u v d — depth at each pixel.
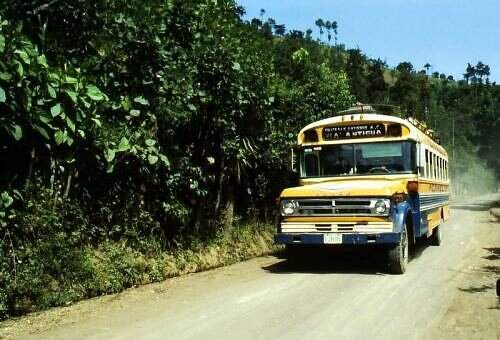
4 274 7.36
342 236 9.77
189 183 11.32
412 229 10.95
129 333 6.26
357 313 7.03
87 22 8.31
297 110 15.98
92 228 9.20
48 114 7.11
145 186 10.44
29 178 7.92
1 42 6.33
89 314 7.31
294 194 10.18
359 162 11.37
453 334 6.08
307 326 6.39
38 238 7.98
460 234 18.91
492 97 141.62
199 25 9.88
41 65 6.92
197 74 10.30
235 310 7.27
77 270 8.41
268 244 15.27
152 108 9.48
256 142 13.66
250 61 11.36
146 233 10.45
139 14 8.52
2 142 7.59
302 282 9.38
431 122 108.50
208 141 12.42
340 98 18.83
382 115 11.43
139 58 8.94
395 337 5.96
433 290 8.55
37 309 7.65
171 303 7.89
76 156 8.58
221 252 12.68
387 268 10.63
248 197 15.62
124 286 9.28
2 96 6.29
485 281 9.37
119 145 8.30
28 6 7.68
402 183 10.67
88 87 7.50
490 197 83.38
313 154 11.74
